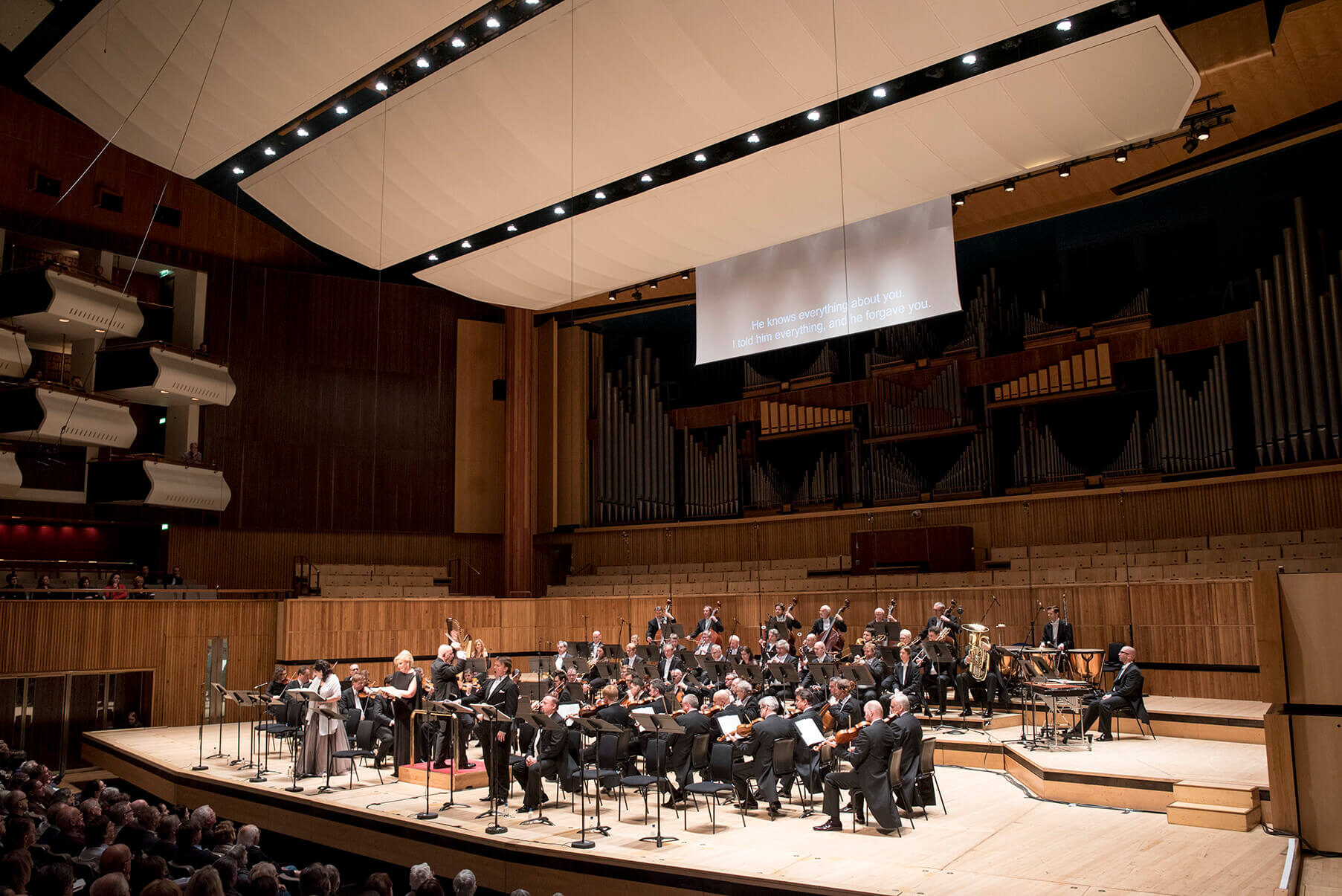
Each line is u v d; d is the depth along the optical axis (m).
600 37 13.55
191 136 16.41
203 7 13.60
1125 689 11.34
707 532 21.53
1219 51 13.71
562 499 23.16
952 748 11.45
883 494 19.34
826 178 16.11
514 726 9.48
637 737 10.43
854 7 12.28
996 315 18.88
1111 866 6.96
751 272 19.05
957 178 16.00
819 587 18.17
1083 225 18.52
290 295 22.06
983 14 11.99
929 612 16.20
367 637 18.48
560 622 20.30
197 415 20.62
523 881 8.09
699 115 14.62
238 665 17.42
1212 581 13.65
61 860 5.29
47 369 20.11
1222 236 16.98
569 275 20.44
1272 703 7.72
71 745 15.70
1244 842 7.52
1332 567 13.45
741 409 21.80
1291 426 14.97
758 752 9.20
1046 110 13.87
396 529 22.47
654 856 7.60
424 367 23.34
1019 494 17.75
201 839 6.54
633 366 23.12
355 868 9.85
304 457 21.69
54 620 15.46
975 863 7.18
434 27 13.52
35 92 18.80
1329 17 12.90
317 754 11.34
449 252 20.05
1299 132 15.40
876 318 17.30
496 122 15.45
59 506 19.73
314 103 15.30
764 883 6.88
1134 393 17.28
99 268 19.73
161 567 20.09
